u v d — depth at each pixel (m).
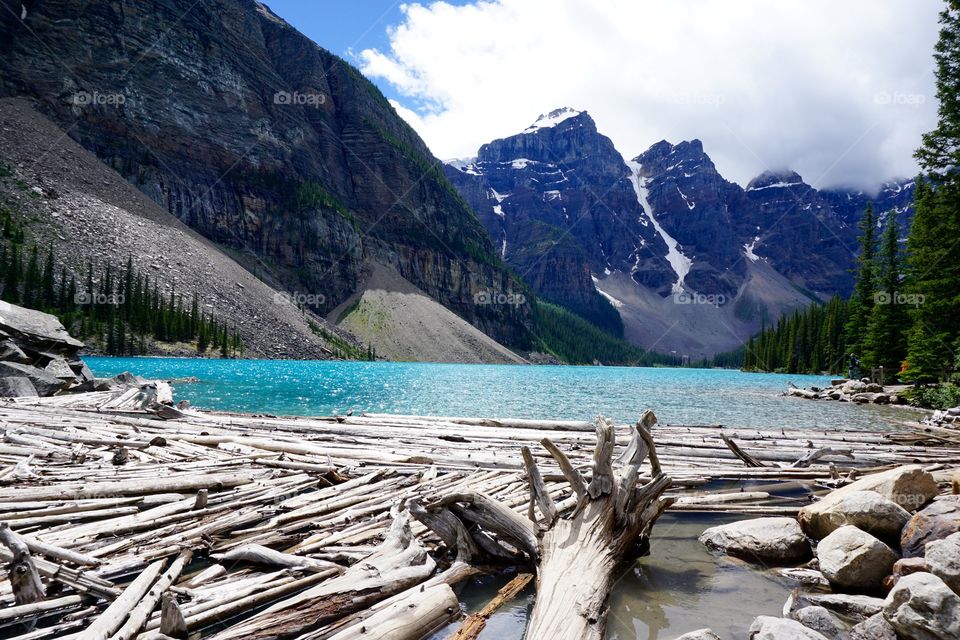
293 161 195.62
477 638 4.61
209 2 192.12
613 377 82.19
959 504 6.48
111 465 9.99
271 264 164.00
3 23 131.50
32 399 19.25
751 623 5.16
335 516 7.55
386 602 4.92
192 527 6.88
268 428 15.45
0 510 6.93
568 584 5.09
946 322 34.28
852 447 15.51
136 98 150.12
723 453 14.23
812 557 7.07
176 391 31.89
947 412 24.45
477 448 13.32
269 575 5.48
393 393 35.91
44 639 4.21
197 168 158.38
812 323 101.00
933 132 32.53
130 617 4.31
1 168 99.94
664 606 5.51
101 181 121.62
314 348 114.44
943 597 4.41
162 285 99.19
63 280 80.25
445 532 6.48
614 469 7.37
